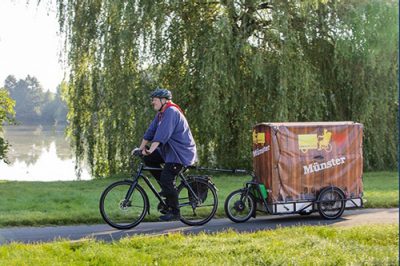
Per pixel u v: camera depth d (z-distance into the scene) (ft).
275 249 24.02
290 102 59.77
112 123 61.41
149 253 23.91
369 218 33.91
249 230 30.48
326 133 34.19
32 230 29.99
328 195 34.06
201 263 21.83
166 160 30.53
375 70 63.93
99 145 64.90
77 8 61.82
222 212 35.04
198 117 60.44
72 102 64.64
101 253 23.41
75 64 62.59
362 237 26.66
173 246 24.94
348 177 34.60
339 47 61.31
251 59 59.52
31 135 220.23
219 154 64.34
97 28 60.90
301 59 59.98
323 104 61.41
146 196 31.30
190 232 29.86
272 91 60.23
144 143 31.24
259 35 61.52
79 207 37.01
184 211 31.83
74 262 22.13
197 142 63.16
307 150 33.81
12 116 75.46
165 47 59.52
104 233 29.35
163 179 30.37
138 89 60.49
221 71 57.21
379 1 61.00
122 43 58.08
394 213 35.60
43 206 37.14
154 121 31.19
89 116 64.23
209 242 25.68
